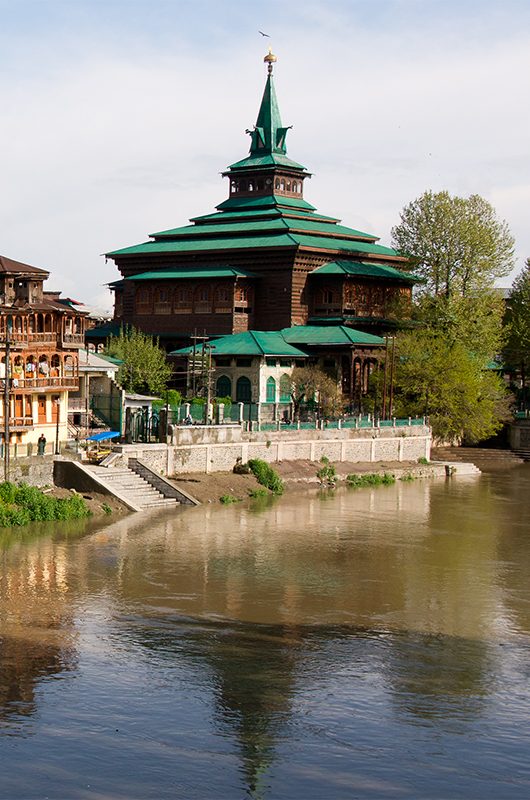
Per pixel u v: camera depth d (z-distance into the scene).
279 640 49.12
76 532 71.50
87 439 88.44
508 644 49.41
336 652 47.56
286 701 41.56
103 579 58.94
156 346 126.62
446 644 49.16
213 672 44.53
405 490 100.94
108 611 52.72
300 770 35.84
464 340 131.38
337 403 123.56
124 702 41.03
